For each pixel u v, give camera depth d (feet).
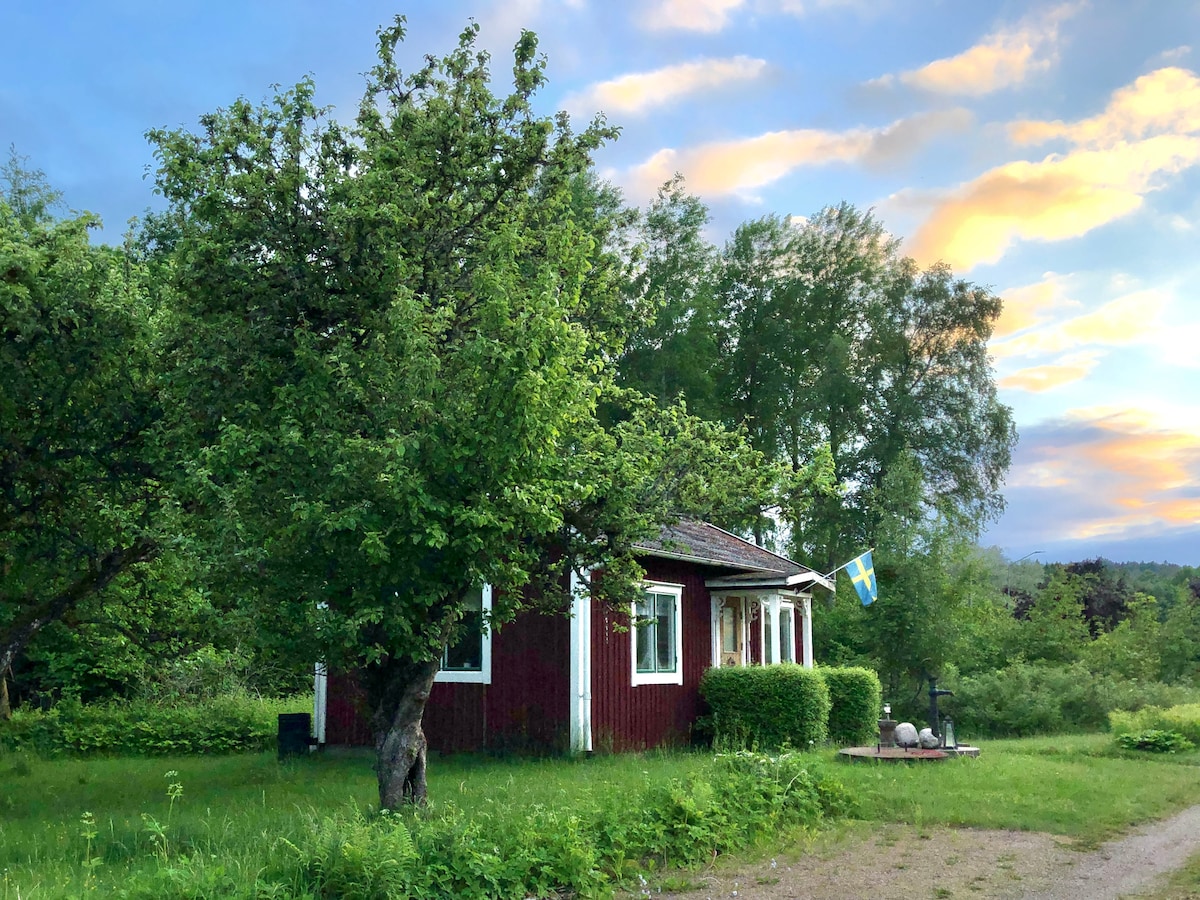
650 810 31.09
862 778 44.27
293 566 31.55
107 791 46.19
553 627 57.77
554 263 37.55
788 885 26.84
